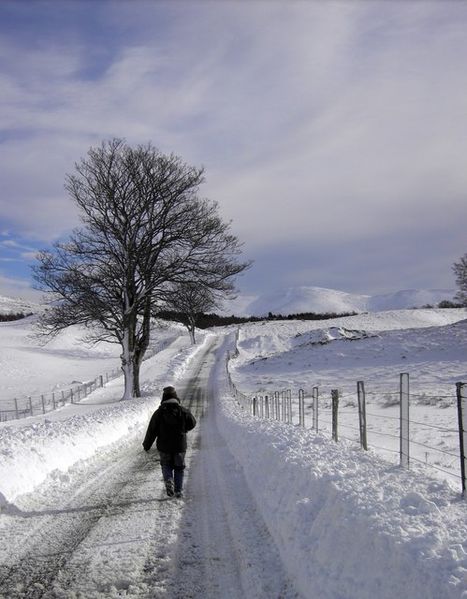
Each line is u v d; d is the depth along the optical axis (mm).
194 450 14750
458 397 5238
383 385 32125
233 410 22375
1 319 137875
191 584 5340
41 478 9852
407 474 6203
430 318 95000
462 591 3166
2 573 5668
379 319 93875
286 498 6742
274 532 6355
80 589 5254
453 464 8859
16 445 10719
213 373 46875
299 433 10922
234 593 5086
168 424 9203
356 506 4918
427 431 13281
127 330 31781
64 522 7512
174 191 31172
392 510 4684
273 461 8633
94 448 13672
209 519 7547
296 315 137750
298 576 4984
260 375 44375
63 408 33250
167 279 31125
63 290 29953
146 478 10703
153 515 7859
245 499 8500
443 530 4082
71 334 83062
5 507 7988
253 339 73750
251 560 5816
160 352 70375
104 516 7820
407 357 43594
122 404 25688
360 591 3979
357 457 7594
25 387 47812
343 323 91125
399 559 3807
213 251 31484
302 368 45156
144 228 31453
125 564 5875
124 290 31688
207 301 33281
